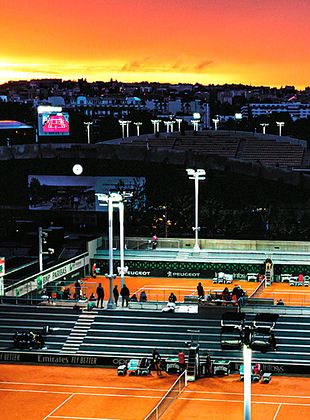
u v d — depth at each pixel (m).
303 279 88.25
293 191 132.62
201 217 125.56
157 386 62.16
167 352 68.19
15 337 69.62
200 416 55.12
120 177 129.50
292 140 193.50
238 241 96.88
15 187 132.62
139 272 93.81
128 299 75.44
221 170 133.25
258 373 63.41
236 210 127.00
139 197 129.62
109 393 60.75
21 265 91.00
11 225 118.31
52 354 67.94
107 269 94.81
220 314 72.44
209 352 67.44
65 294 77.81
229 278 89.19
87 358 67.38
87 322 72.81
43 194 132.00
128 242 98.81
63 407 57.88
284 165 179.25
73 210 130.75
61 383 63.19
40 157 132.75
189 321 71.88
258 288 82.06
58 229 100.56
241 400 58.50
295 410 56.53
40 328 72.25
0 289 77.50
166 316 73.06
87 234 107.75
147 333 70.69
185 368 64.81
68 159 132.50
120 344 69.62
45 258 94.12
